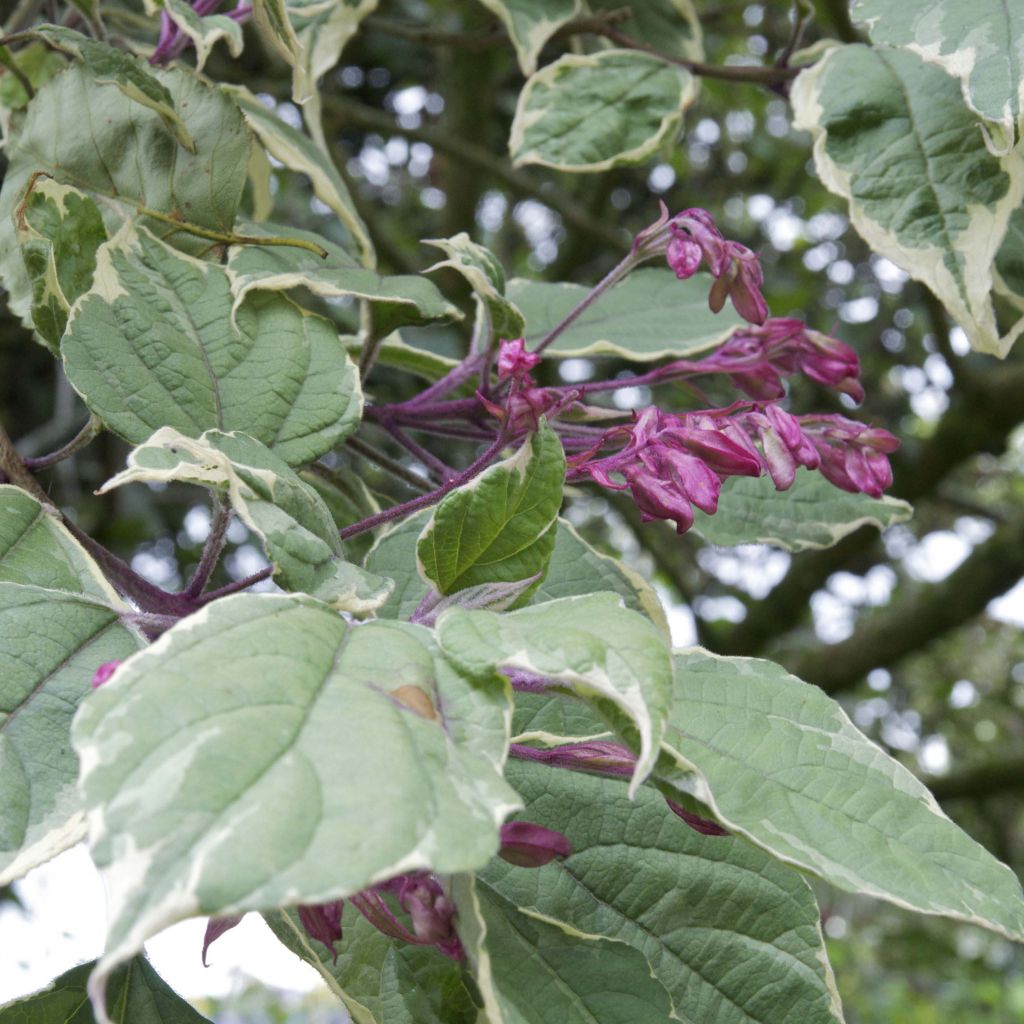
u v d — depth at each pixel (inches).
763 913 14.1
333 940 12.5
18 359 34.6
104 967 9.0
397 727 10.8
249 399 14.5
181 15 16.3
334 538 12.9
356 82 40.1
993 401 33.6
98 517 33.3
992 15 15.3
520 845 12.2
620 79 19.2
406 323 15.9
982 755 63.1
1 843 12.1
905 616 38.9
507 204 40.6
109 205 15.7
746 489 18.7
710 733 13.3
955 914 12.3
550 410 13.1
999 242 16.1
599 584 15.6
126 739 10.3
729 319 18.7
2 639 12.9
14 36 15.2
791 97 17.2
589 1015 13.0
